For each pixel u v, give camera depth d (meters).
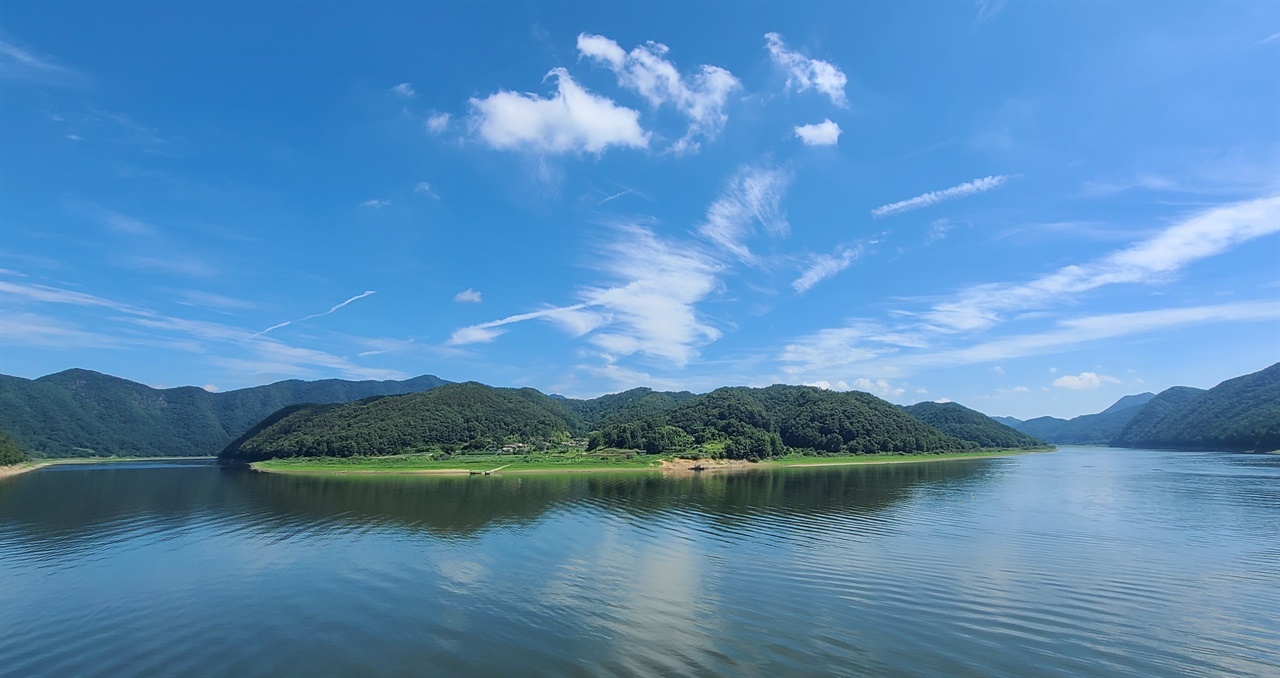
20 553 36.69
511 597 26.05
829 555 33.44
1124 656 19.23
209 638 21.97
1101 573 29.36
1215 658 19.08
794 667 18.36
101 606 25.92
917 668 18.28
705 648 19.97
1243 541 37.28
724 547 35.78
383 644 20.98
